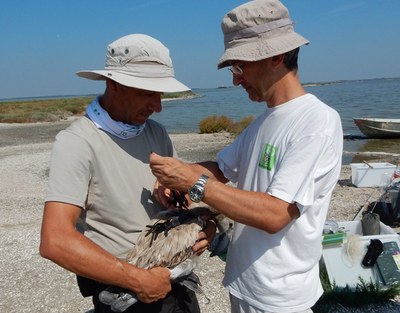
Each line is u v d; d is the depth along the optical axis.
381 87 144.38
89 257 2.34
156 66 2.67
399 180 9.02
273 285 2.64
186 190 2.51
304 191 2.42
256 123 2.88
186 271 2.71
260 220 2.40
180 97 131.12
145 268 2.60
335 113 2.60
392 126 23.84
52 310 5.58
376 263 5.52
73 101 86.62
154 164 2.53
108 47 2.73
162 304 2.87
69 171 2.51
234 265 2.86
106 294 2.65
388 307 5.22
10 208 10.87
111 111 2.77
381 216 8.35
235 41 2.60
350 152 20.28
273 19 2.52
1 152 22.23
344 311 5.14
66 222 2.41
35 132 34.50
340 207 9.82
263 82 2.64
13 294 6.05
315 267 2.77
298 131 2.49
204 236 2.74
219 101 92.81
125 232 2.80
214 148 22.95
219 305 5.47
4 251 7.68
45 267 6.89
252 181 2.77
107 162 2.70
